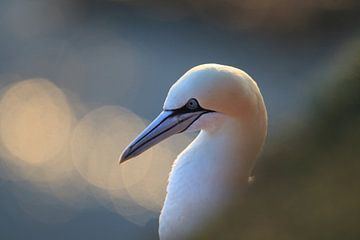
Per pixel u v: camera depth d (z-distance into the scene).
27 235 24.12
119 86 31.66
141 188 26.05
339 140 8.55
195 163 10.65
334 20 33.84
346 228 7.46
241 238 7.96
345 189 7.84
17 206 25.25
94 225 24.62
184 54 33.94
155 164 26.62
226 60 33.88
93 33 35.19
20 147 28.58
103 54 33.75
